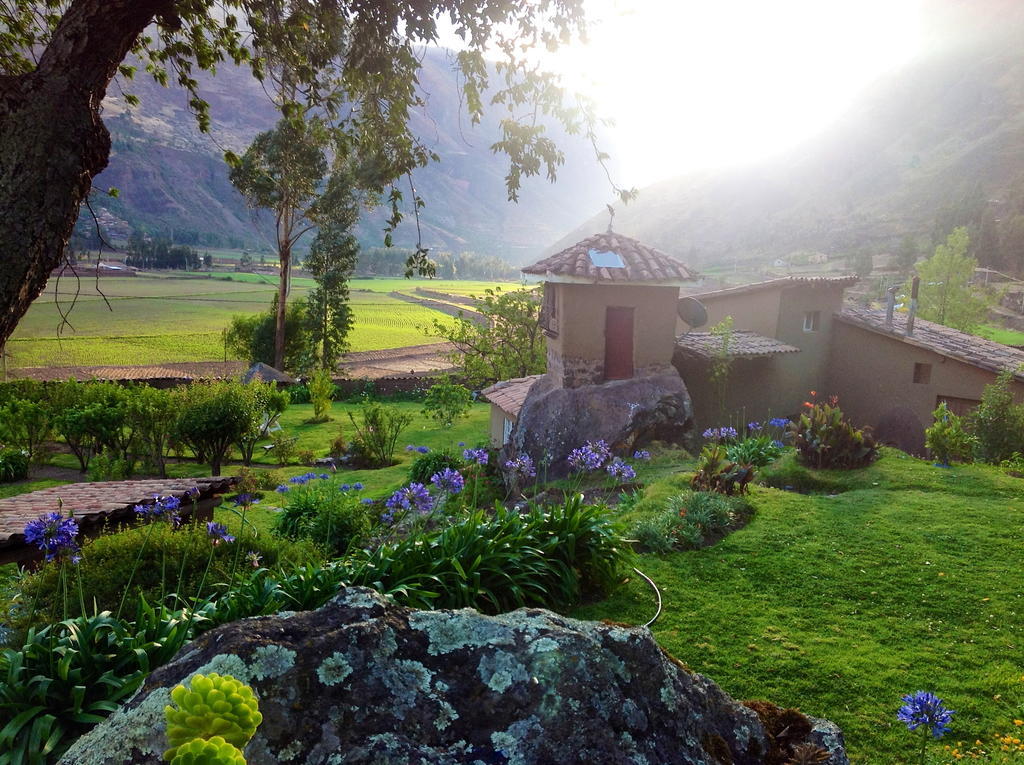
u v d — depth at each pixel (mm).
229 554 7258
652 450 15703
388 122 6988
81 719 3818
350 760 2010
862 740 4840
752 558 8203
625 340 17328
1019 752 4477
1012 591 7180
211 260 196000
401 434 32031
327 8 6203
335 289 51062
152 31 6477
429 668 2305
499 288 38219
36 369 51906
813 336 23031
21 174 4195
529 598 6629
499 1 5859
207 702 939
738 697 5355
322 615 2436
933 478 11500
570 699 2258
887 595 7203
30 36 6605
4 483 24969
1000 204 197750
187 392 26438
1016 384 20609
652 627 6531
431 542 6445
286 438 29688
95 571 6648
